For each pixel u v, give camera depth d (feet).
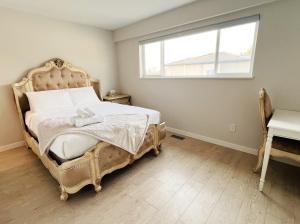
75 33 10.62
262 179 5.33
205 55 8.76
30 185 5.93
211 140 9.15
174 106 10.47
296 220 4.39
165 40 10.11
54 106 8.68
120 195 5.40
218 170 6.62
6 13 8.01
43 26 9.25
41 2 7.47
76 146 5.00
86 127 5.56
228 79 7.88
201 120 9.36
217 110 8.60
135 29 10.82
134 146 6.40
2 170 6.86
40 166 7.14
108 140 5.57
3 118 8.59
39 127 6.15
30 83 8.87
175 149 8.48
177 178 6.19
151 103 11.79
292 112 6.23
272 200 5.06
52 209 4.87
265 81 6.93
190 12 8.07
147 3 7.88
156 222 4.40
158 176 6.34
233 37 7.64
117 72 13.46
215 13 7.33
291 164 6.89
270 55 6.63
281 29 6.24
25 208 4.91
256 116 7.45
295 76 6.27
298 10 5.83
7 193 5.53
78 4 7.79
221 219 4.45
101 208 4.88
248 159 7.38
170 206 4.91
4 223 4.43
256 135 7.59
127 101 12.88
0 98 8.39
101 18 9.80
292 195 5.24
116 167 6.11
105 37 12.21
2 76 8.31
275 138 5.65
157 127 7.75
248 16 6.81
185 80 9.53
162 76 10.85
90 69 11.73
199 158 7.55
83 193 5.51
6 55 8.29
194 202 5.04
